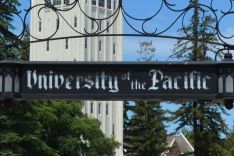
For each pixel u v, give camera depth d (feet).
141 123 250.98
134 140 252.83
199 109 155.84
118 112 282.56
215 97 20.25
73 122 164.96
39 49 282.36
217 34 21.13
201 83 20.31
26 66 20.66
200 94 20.30
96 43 284.00
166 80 20.38
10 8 22.63
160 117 240.73
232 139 165.48
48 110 151.43
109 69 20.51
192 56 140.67
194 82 20.33
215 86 20.27
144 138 248.52
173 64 20.36
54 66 20.62
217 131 158.30
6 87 20.52
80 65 20.56
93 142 176.24
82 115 172.65
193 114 155.63
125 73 20.48
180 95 20.30
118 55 293.02
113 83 20.45
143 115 251.19
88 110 270.26
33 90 20.58
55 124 160.35
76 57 276.62
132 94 20.39
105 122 277.44
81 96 20.48
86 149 173.99
